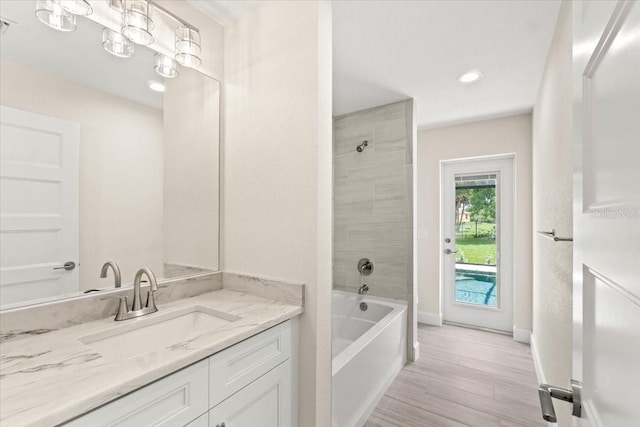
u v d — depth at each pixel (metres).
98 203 1.22
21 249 1.03
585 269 0.61
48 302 1.07
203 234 1.57
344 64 2.09
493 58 2.00
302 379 1.33
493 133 3.15
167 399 0.83
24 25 1.03
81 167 1.18
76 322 1.12
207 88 1.59
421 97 2.64
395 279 2.74
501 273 3.27
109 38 1.23
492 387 2.17
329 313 1.39
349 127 3.00
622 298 0.43
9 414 0.60
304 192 1.34
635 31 0.39
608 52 0.49
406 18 1.61
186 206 1.51
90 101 1.20
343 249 3.04
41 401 0.64
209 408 0.94
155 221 1.40
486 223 3.36
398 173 2.74
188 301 1.41
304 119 1.34
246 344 1.07
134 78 1.33
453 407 1.96
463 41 1.82
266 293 1.44
